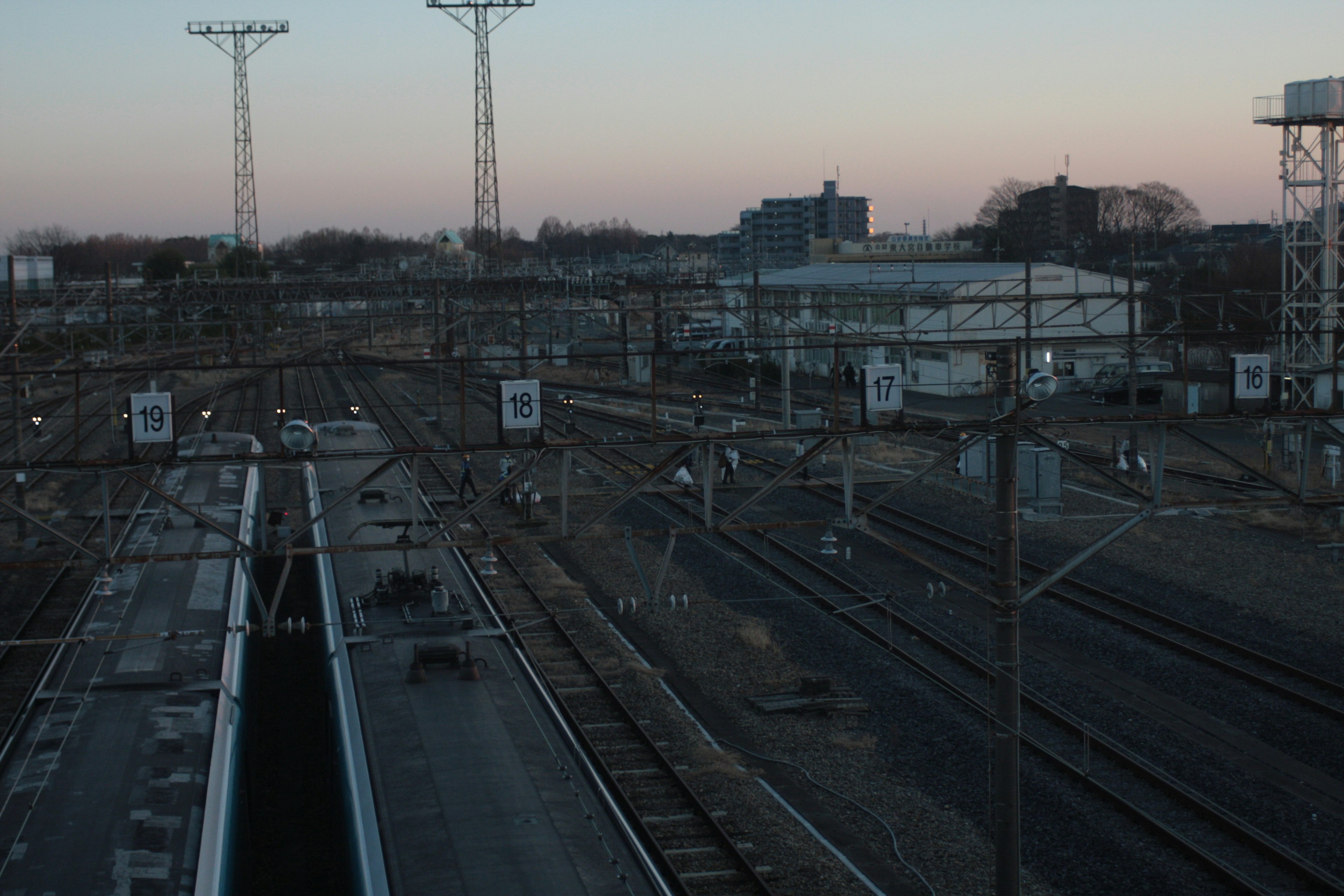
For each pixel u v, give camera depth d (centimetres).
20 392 4347
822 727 1867
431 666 1658
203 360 6538
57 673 1631
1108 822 1527
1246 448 4184
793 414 4322
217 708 1521
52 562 1300
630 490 1455
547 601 2553
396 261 11538
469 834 1184
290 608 2558
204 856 1162
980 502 3497
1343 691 1923
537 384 1419
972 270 6331
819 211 17812
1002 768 1221
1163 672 2070
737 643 2278
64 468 1287
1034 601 2519
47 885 1084
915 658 2148
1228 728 1828
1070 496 3538
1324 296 3844
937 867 1416
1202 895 1345
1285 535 3050
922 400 5422
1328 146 3809
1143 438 4388
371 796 1289
